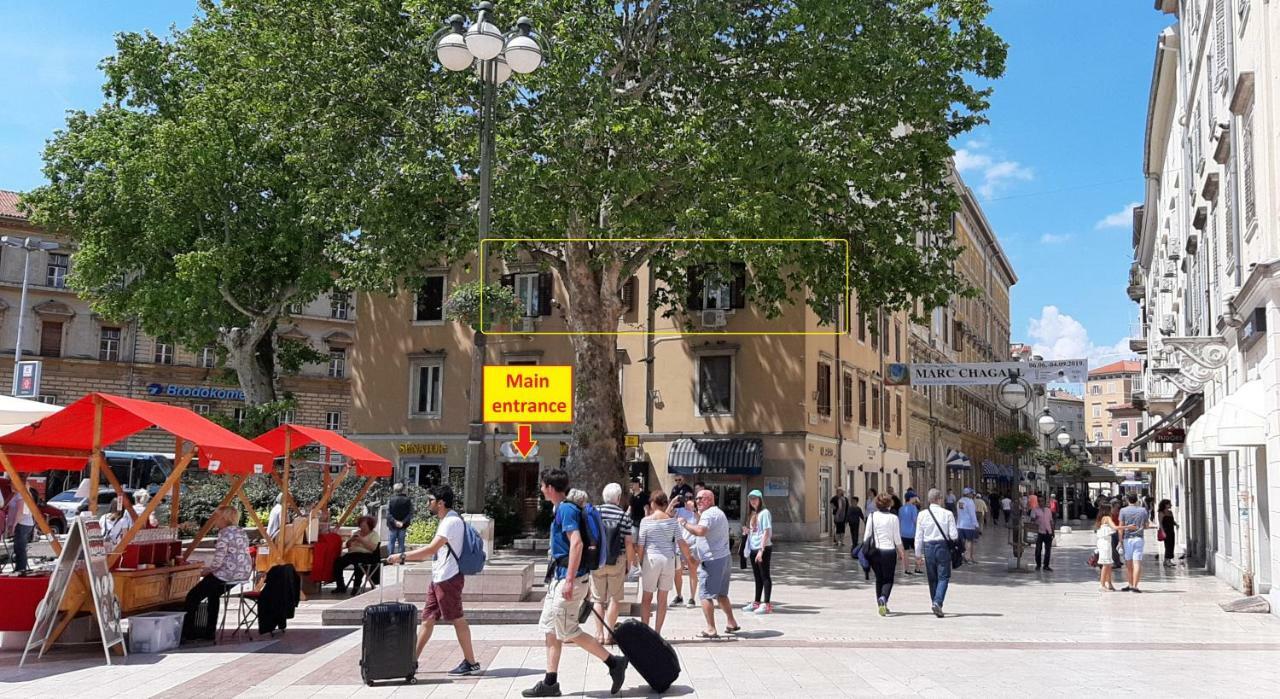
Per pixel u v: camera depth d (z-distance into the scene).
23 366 23.56
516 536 28.38
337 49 23.61
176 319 35.53
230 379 43.47
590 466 25.56
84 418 12.14
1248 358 17.03
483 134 14.34
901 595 18.09
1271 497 14.97
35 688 8.96
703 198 20.98
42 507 27.62
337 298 37.41
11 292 57.81
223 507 12.58
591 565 8.77
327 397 67.94
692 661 10.39
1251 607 15.30
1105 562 19.22
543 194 21.61
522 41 13.89
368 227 23.48
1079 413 140.50
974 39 23.72
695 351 34.97
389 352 39.91
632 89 23.67
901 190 22.88
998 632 12.88
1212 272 21.08
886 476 44.22
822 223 24.16
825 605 16.34
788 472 33.44
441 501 9.71
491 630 12.74
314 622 13.93
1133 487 60.19
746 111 22.72
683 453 34.12
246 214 34.91
